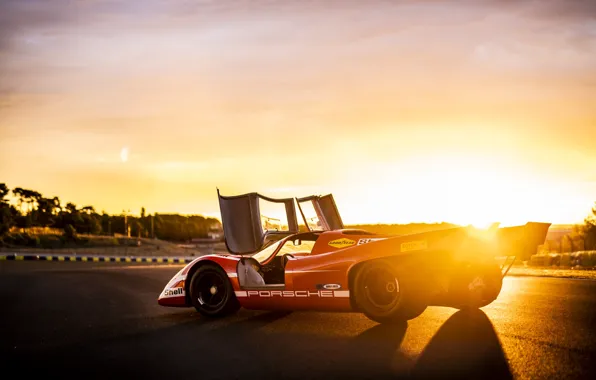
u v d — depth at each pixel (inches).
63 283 627.5
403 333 223.9
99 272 878.4
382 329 235.9
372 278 242.2
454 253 230.8
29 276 796.0
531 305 292.5
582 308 275.1
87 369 186.7
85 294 473.4
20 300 437.1
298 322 270.1
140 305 374.6
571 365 162.9
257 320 283.1
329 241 265.1
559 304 293.1
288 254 293.9
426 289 232.7
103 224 5920.3
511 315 260.1
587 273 516.7
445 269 235.1
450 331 223.8
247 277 291.4
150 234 6289.4
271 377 165.6
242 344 219.5
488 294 268.5
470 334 215.8
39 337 254.8
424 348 193.8
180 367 184.2
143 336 247.3
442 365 169.3
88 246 3799.2
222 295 298.2
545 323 234.7
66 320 308.8
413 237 237.1
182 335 246.4
